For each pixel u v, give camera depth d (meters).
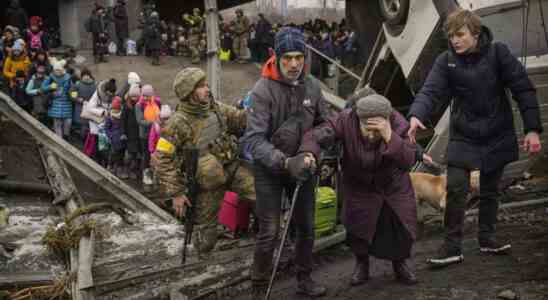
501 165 4.01
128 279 4.70
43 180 8.28
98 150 10.20
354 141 3.61
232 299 4.41
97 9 18.50
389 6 7.60
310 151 3.51
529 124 3.79
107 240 5.88
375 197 3.74
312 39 19.38
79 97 10.70
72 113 10.88
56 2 21.38
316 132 3.61
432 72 3.97
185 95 4.39
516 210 6.06
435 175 6.30
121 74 16.83
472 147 3.96
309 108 3.70
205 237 4.89
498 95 3.91
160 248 5.59
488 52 3.81
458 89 3.91
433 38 6.75
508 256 4.32
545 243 4.63
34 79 11.02
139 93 9.75
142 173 9.85
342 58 19.48
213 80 7.98
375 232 3.83
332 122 3.67
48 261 5.34
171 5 25.42
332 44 19.27
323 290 4.02
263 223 3.82
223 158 4.62
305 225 3.87
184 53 20.59
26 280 4.91
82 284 4.38
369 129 3.45
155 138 9.28
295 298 4.04
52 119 11.35
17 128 10.62
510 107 3.98
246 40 20.77
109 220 6.54
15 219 6.57
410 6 7.03
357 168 3.68
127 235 6.04
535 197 6.67
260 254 3.84
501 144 3.96
